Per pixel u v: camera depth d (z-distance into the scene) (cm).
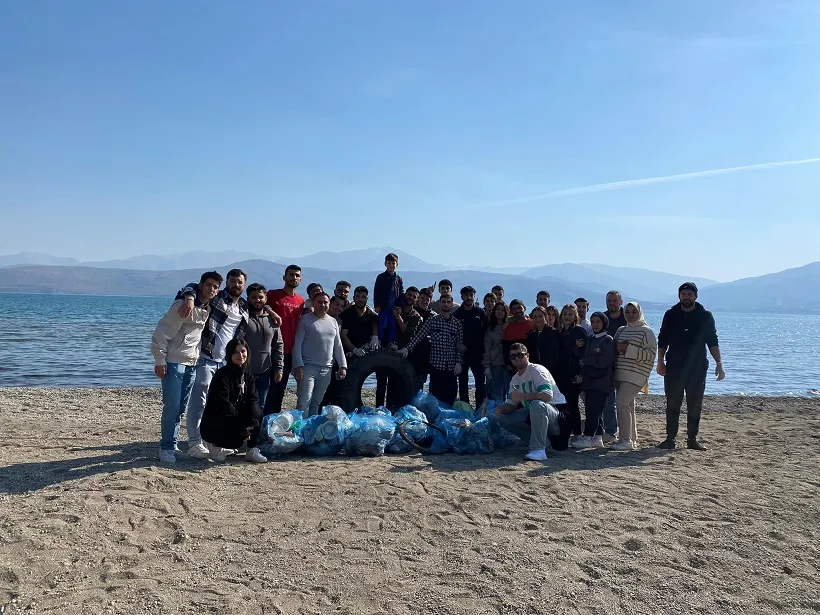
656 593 391
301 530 480
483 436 776
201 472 620
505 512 530
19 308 7869
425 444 786
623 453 788
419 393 907
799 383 2127
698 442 843
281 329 809
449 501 556
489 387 987
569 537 477
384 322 964
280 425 725
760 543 473
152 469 607
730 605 379
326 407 764
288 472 638
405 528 489
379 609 365
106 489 541
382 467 674
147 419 998
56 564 405
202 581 393
